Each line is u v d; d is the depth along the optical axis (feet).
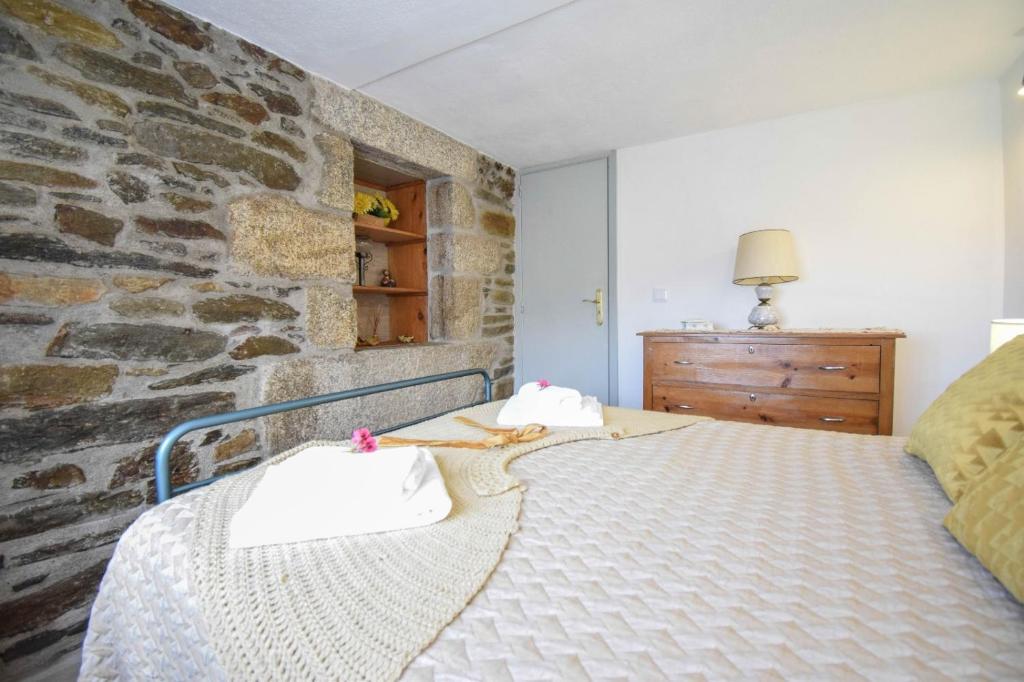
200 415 5.28
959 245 7.28
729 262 9.04
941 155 7.36
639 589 1.95
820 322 8.26
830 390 6.77
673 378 7.92
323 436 6.61
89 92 4.45
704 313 9.33
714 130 9.04
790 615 1.76
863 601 1.84
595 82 7.06
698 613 1.79
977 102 7.12
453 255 9.35
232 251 5.57
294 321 6.27
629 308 10.14
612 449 3.97
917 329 7.60
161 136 4.95
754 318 8.03
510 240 11.23
